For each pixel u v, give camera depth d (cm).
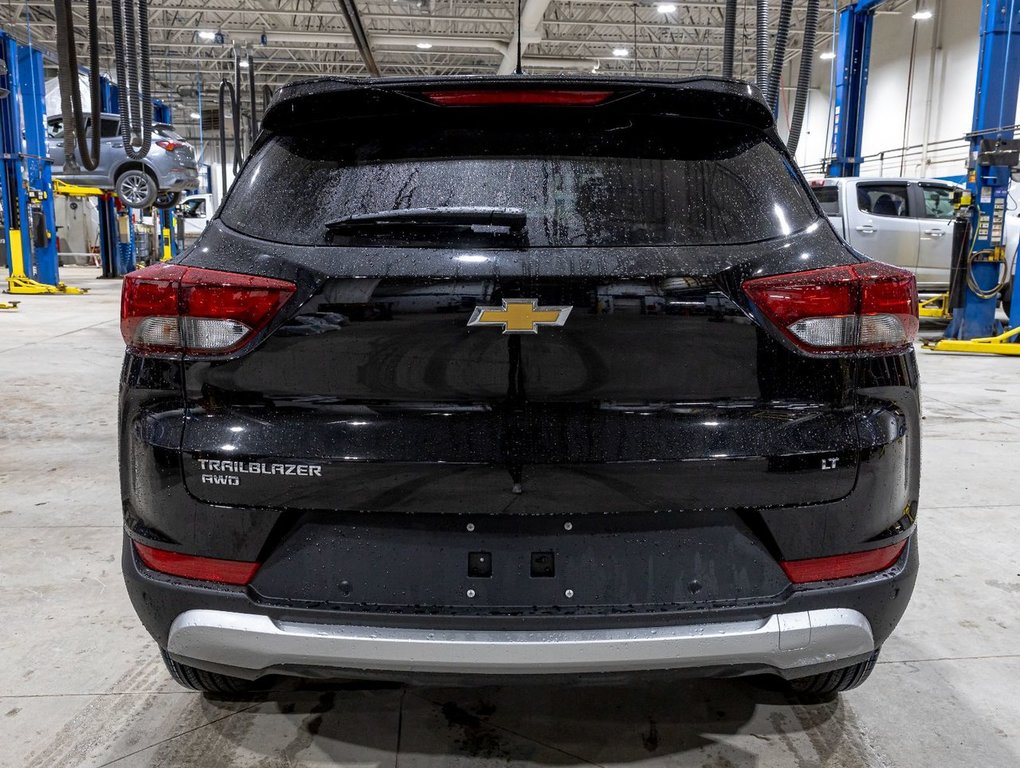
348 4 1030
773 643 138
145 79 430
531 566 138
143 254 2108
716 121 157
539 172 149
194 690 196
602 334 132
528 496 133
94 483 364
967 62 1566
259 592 141
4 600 247
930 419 504
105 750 176
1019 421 497
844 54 1162
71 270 2283
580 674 138
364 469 133
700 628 137
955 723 187
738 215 146
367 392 135
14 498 343
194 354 139
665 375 134
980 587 260
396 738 180
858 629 142
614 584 138
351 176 151
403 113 156
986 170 793
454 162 151
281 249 141
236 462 136
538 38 1853
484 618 135
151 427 141
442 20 1870
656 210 144
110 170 1362
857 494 140
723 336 135
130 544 153
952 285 826
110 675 206
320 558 139
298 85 156
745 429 135
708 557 139
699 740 180
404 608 138
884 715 190
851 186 907
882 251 898
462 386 133
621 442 133
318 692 199
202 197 2086
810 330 137
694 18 1822
